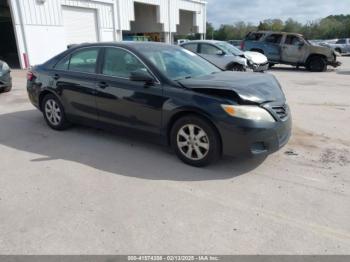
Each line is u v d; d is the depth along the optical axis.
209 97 3.81
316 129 5.73
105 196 3.44
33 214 3.12
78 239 2.73
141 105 4.36
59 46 19.52
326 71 16.08
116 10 23.44
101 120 4.99
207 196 3.41
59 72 5.46
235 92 3.69
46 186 3.68
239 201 3.30
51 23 18.77
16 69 17.55
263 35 17.14
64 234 2.80
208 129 3.85
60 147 4.93
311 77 13.48
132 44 4.77
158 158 4.43
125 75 4.59
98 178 3.86
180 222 2.96
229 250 2.58
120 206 3.23
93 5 21.39
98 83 4.83
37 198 3.42
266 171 3.98
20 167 4.22
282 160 4.30
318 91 9.79
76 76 5.16
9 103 8.28
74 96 5.22
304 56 16.03
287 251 2.56
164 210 3.15
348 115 6.71
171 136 4.24
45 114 5.90
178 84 4.08
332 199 3.31
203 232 2.81
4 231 2.86
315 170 3.99
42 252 2.58
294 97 8.81
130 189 3.58
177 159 4.38
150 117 4.33
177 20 32.28
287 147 4.79
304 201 3.28
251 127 3.63
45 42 18.66
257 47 17.23
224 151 3.84
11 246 2.66
